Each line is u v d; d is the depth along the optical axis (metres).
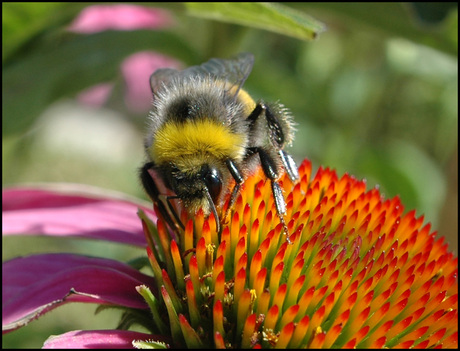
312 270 0.10
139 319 0.11
